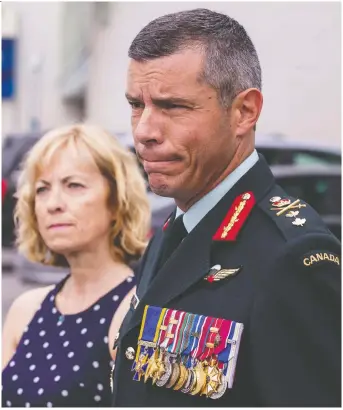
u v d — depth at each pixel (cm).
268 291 224
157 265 265
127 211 359
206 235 244
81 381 328
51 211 355
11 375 343
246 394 227
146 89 234
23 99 2416
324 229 236
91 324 339
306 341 221
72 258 356
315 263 225
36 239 384
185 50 231
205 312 234
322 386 221
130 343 249
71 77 2275
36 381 336
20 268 827
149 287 249
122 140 733
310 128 1112
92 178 356
